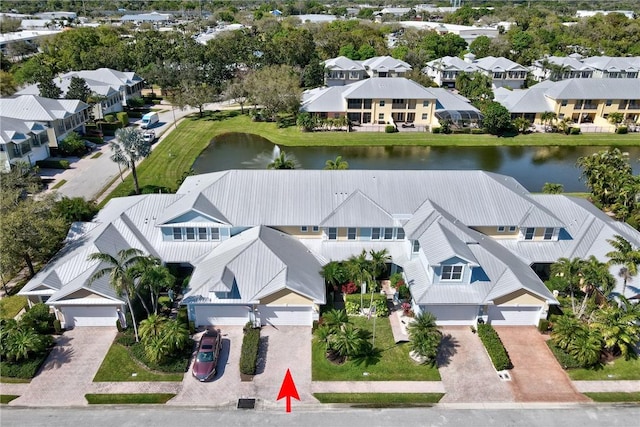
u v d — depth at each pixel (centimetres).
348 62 13488
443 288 4116
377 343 3969
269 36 15888
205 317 4119
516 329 4188
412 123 10294
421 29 19862
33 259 4822
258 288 4034
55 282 4156
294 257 4412
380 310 4247
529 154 8969
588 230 4869
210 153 8694
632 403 3456
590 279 3962
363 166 8150
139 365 3731
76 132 8794
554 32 19000
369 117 10225
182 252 4684
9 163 7044
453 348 3934
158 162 8044
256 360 3747
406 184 5084
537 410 3391
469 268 4047
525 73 14075
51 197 5084
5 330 3719
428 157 8688
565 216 5072
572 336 3759
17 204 4816
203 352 3706
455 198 4969
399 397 3478
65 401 3412
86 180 7181
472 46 16700
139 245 4625
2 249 4244
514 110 10269
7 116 7925
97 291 3947
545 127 10288
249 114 10956
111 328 4119
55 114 8250
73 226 4888
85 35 15600
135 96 11975
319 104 10169
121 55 13025
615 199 6206
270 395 3478
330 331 3800
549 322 4125
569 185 7531
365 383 3600
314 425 3247
